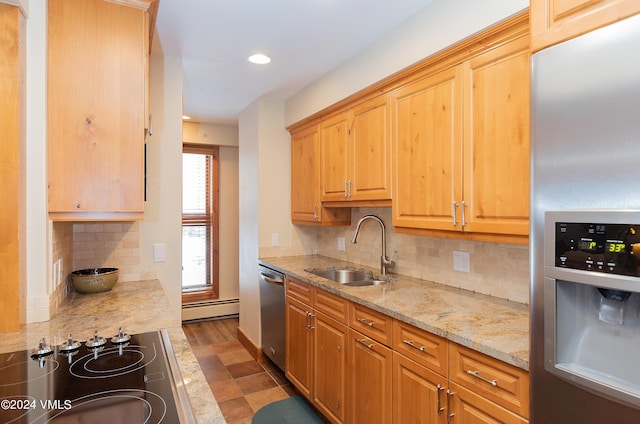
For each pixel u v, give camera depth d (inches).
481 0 63.9
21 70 57.9
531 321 40.4
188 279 187.8
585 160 35.6
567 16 37.6
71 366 43.1
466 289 82.9
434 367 60.1
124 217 65.5
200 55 100.7
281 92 131.2
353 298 79.6
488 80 64.5
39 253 60.4
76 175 62.6
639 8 32.2
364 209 117.7
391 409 69.9
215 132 183.6
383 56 88.7
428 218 77.4
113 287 85.8
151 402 35.2
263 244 136.6
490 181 64.3
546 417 38.9
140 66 66.6
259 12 79.0
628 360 35.0
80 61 62.9
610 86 33.9
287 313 114.7
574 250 36.0
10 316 55.8
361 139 98.6
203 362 134.0
